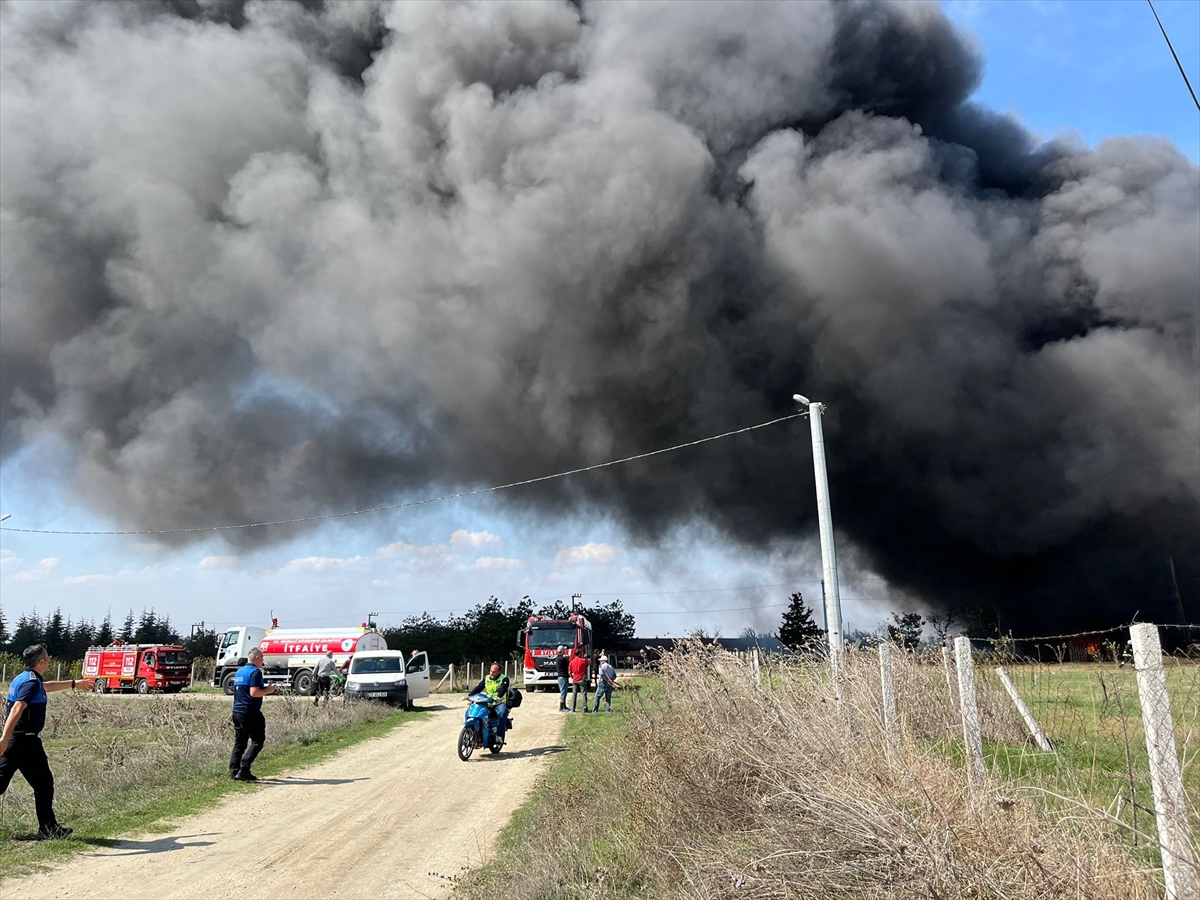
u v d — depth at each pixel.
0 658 54.22
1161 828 3.39
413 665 26.72
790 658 8.73
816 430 13.59
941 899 4.11
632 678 10.20
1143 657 3.55
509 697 14.70
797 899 4.59
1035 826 4.40
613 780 8.84
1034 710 8.01
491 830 8.70
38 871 7.08
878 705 6.91
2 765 7.94
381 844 8.11
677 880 5.61
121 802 9.98
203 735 15.51
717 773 6.73
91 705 24.97
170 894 6.48
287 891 6.57
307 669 32.25
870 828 4.53
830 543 13.22
